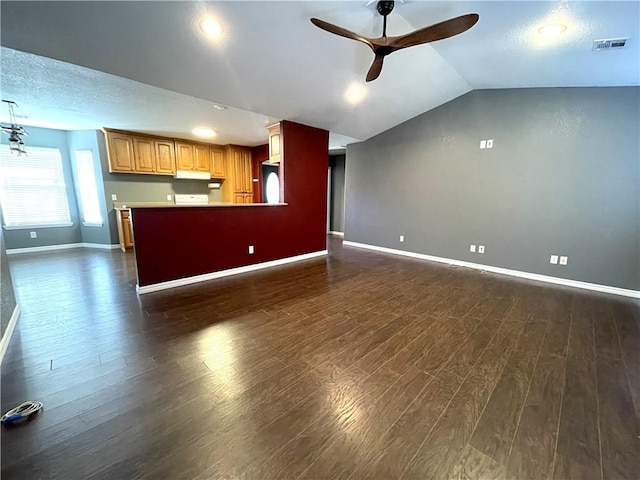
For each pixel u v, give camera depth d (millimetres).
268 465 1190
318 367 1864
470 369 1858
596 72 2887
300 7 2182
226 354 2000
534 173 3766
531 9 2053
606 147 3283
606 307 2896
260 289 3340
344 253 5422
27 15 1866
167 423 1398
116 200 5453
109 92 3145
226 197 6648
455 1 2105
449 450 1266
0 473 1136
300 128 4438
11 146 4055
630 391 1653
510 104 3850
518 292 3322
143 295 3100
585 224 3475
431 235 4867
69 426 1367
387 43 2053
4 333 2121
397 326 2443
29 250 5137
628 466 1192
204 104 3553
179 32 2227
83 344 2105
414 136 4879
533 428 1389
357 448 1274
